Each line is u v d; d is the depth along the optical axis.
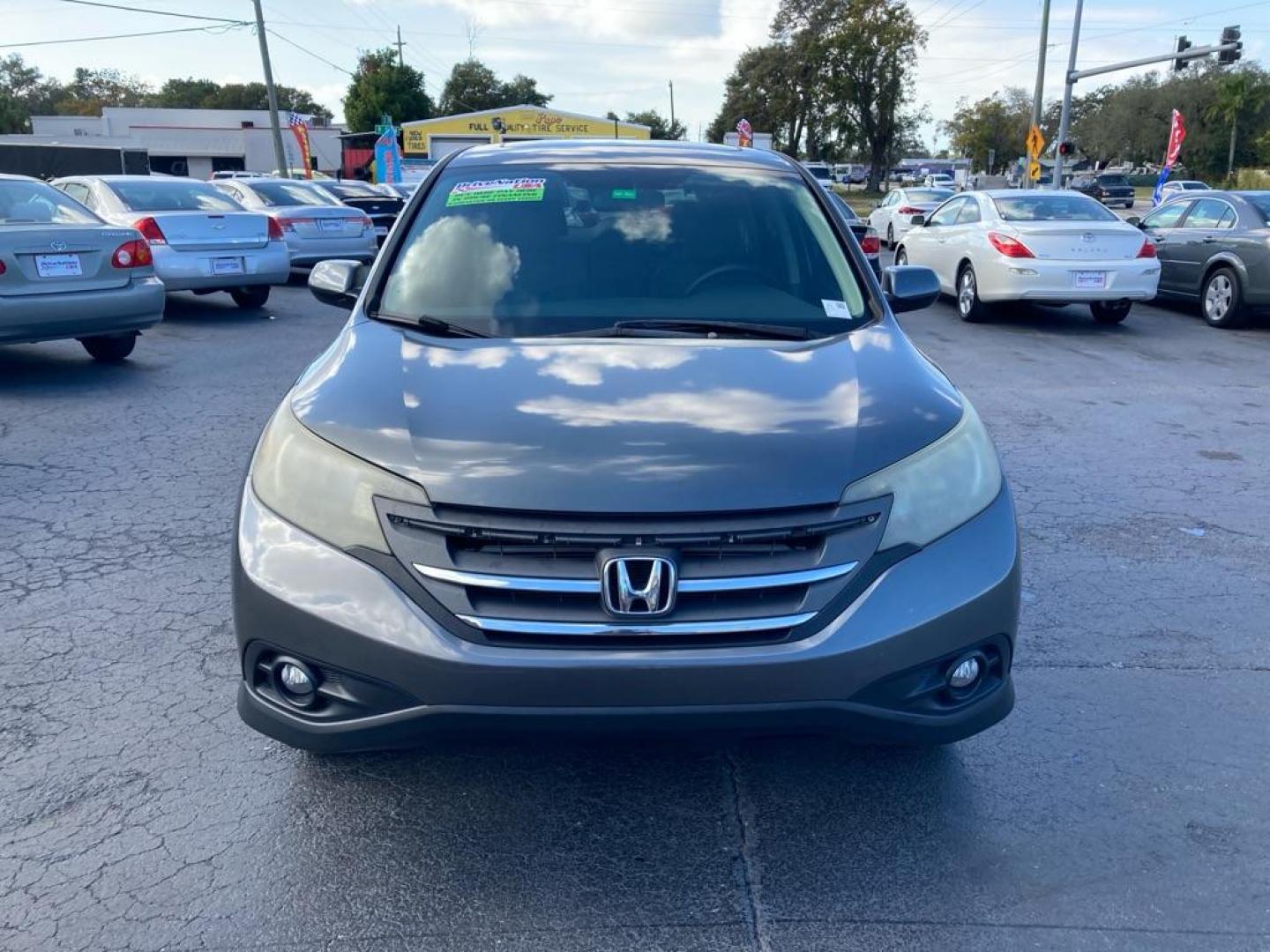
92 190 12.59
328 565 2.64
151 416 7.56
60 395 8.20
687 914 2.66
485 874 2.80
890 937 2.58
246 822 3.00
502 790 3.17
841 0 67.75
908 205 23.52
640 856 2.88
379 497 2.64
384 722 2.60
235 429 7.23
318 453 2.80
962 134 86.00
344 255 16.22
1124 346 11.30
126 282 8.71
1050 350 11.01
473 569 2.54
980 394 8.77
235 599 2.78
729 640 2.54
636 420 2.80
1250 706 3.71
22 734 3.44
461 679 2.50
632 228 3.99
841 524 2.61
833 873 2.82
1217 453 7.01
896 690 2.64
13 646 4.05
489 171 4.28
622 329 3.52
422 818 3.03
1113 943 2.57
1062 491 6.15
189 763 3.28
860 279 3.94
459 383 3.02
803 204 4.21
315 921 2.62
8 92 102.75
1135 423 7.82
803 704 2.54
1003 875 2.81
